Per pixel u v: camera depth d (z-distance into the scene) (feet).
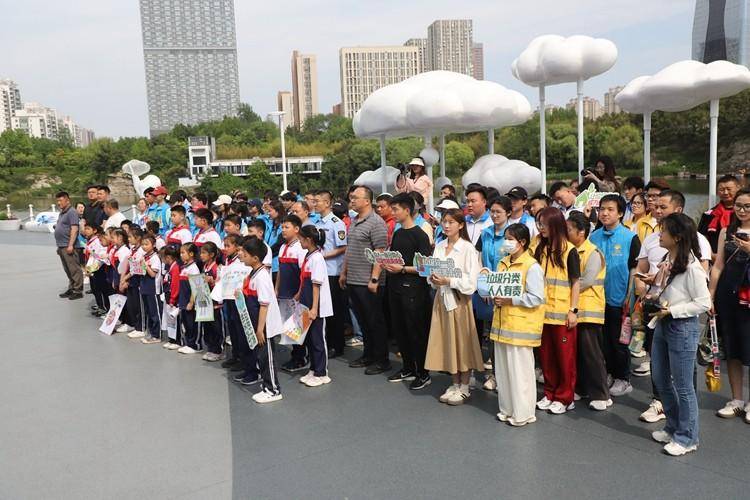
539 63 30.48
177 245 24.16
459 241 15.90
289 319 17.93
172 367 20.83
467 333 15.93
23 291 36.94
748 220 13.50
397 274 17.30
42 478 12.78
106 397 17.93
